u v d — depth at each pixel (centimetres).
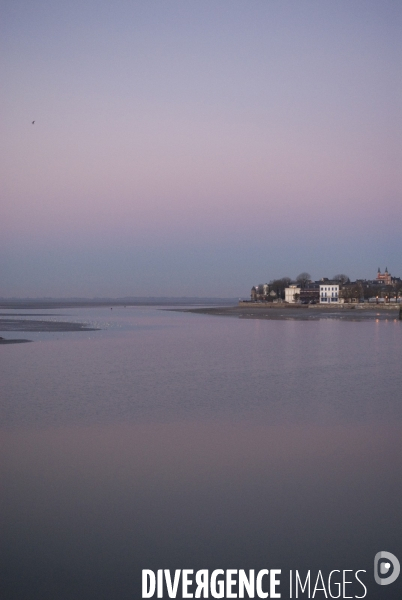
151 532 2103
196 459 2942
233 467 2819
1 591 1731
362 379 5566
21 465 2845
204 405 4253
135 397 4559
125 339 10481
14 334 11538
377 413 3988
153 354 7819
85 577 1811
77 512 2270
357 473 2731
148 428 3559
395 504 2358
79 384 5194
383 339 10738
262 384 5228
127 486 2553
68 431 3478
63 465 2845
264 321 18062
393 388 5038
